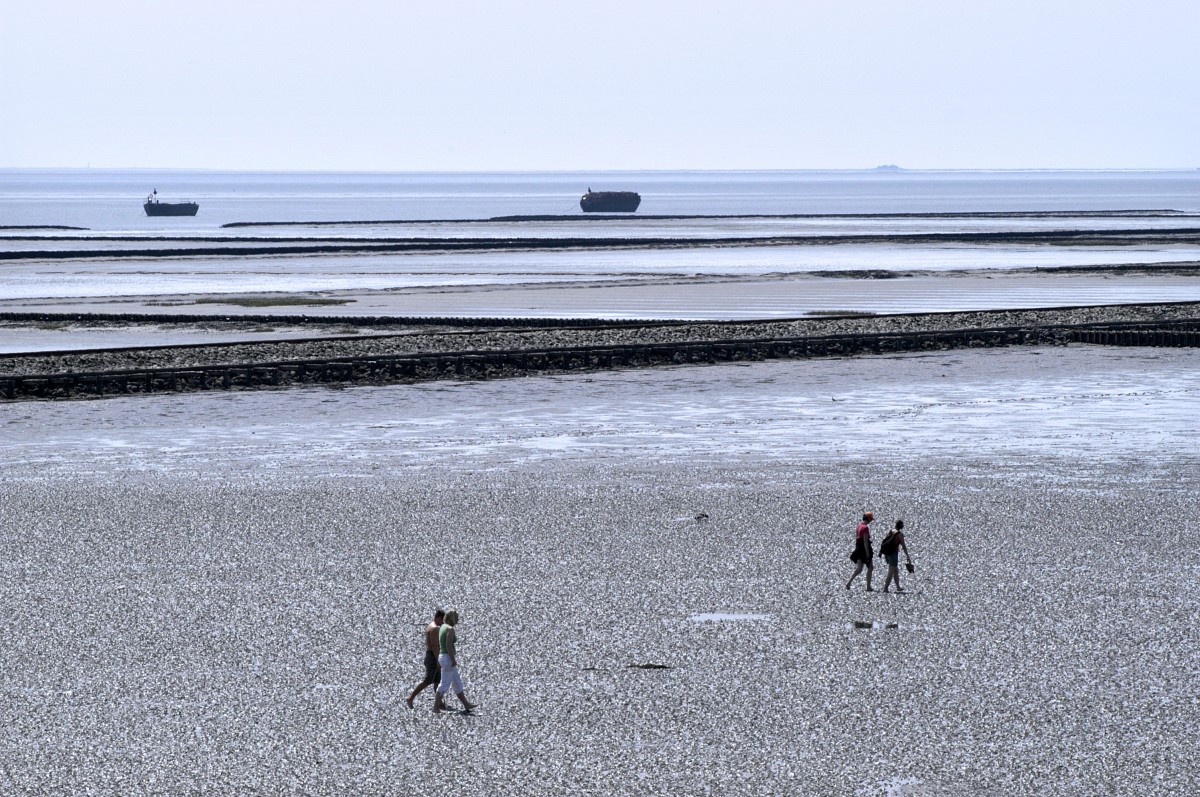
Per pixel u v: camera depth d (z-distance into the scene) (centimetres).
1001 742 4041
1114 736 4078
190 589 5706
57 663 4762
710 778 3819
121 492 7600
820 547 6362
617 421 10006
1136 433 9325
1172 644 4912
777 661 4759
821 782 3788
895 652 4847
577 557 6203
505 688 4519
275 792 3747
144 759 3947
